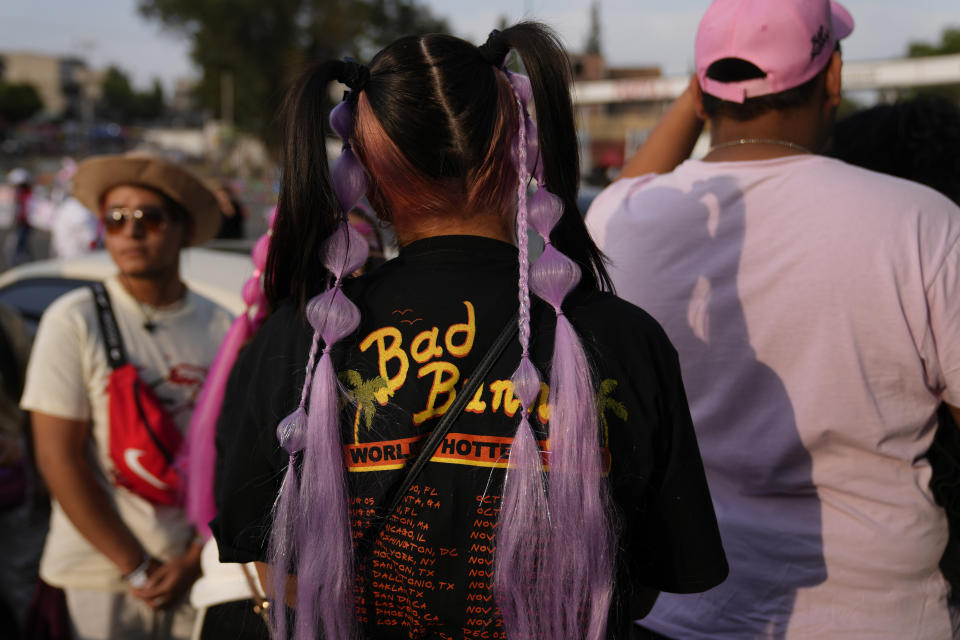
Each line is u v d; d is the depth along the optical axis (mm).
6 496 2391
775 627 1342
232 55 39875
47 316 2127
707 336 1383
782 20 1328
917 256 1235
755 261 1338
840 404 1278
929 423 1311
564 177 1013
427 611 958
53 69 106438
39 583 2211
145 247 2164
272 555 994
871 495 1296
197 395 2227
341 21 39938
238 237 6773
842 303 1266
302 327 1021
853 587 1302
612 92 18031
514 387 922
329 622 963
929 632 1311
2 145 71625
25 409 2064
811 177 1321
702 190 1399
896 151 1745
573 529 918
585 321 966
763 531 1346
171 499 2100
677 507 993
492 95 982
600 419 938
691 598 1424
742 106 1397
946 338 1240
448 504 938
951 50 38000
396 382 961
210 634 1507
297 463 981
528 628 931
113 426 2055
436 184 1004
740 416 1363
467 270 1000
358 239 1009
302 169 969
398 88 972
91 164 2121
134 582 2080
